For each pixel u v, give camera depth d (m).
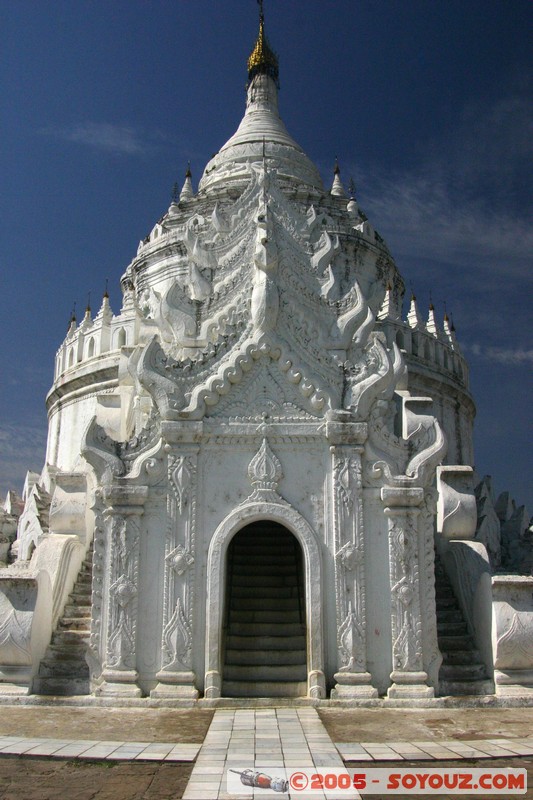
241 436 13.92
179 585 13.23
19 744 9.88
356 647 12.95
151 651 13.08
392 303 32.06
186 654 12.91
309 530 13.43
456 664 13.71
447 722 11.39
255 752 9.41
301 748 9.62
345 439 13.82
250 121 37.47
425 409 17.47
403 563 13.38
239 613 15.81
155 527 13.62
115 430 17.98
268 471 13.74
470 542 15.20
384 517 13.70
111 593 13.23
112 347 30.25
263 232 15.16
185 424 13.80
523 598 13.55
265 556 17.53
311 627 12.97
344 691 12.62
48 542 14.97
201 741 10.11
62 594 14.67
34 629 13.06
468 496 16.11
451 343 32.34
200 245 20.36
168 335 18.11
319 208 31.17
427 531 13.69
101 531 13.62
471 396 32.06
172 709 12.30
